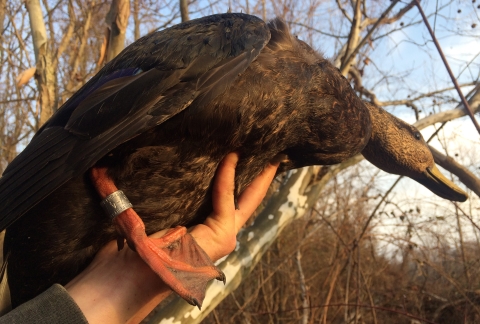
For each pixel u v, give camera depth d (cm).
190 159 22
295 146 28
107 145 19
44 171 19
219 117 21
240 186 26
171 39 22
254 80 22
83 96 23
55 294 17
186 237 23
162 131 21
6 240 23
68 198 21
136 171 21
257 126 23
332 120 27
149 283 21
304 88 25
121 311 20
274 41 25
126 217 21
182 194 23
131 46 24
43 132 21
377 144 39
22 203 19
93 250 23
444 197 40
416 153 39
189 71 21
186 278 21
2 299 25
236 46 22
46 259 22
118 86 21
